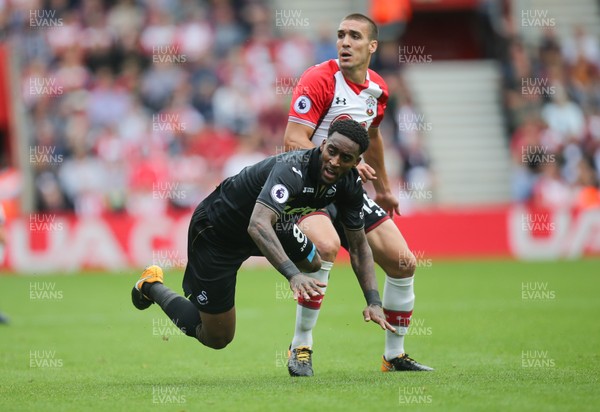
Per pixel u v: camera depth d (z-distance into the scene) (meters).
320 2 82.50
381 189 27.30
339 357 28.09
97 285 52.66
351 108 25.33
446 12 87.38
